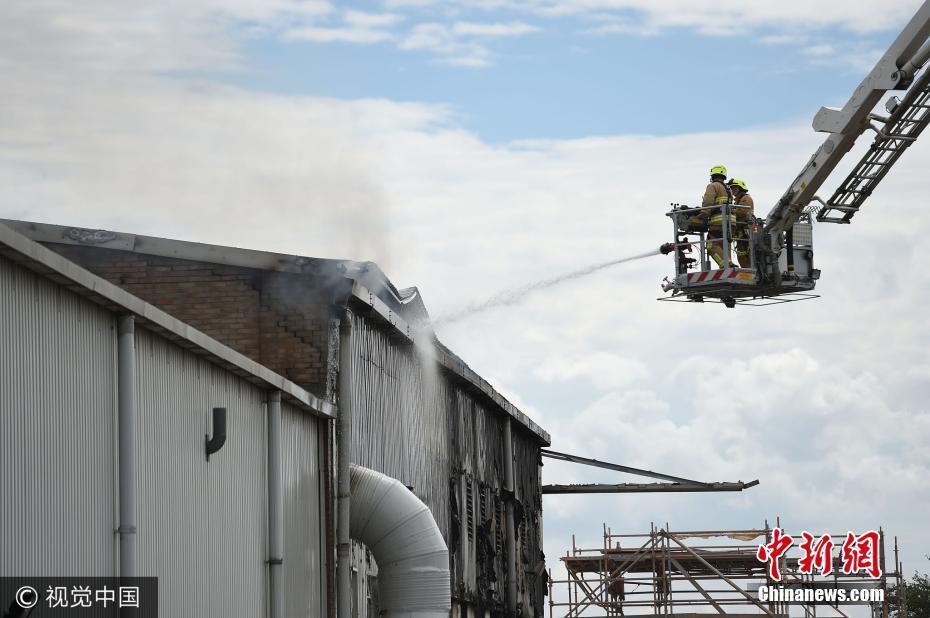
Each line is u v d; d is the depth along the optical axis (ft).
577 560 192.54
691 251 110.11
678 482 176.35
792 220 109.29
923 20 100.83
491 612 133.39
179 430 64.80
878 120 104.42
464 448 126.11
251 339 91.30
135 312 57.77
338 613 88.02
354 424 93.04
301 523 83.71
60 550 52.24
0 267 48.55
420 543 90.63
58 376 52.54
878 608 187.11
